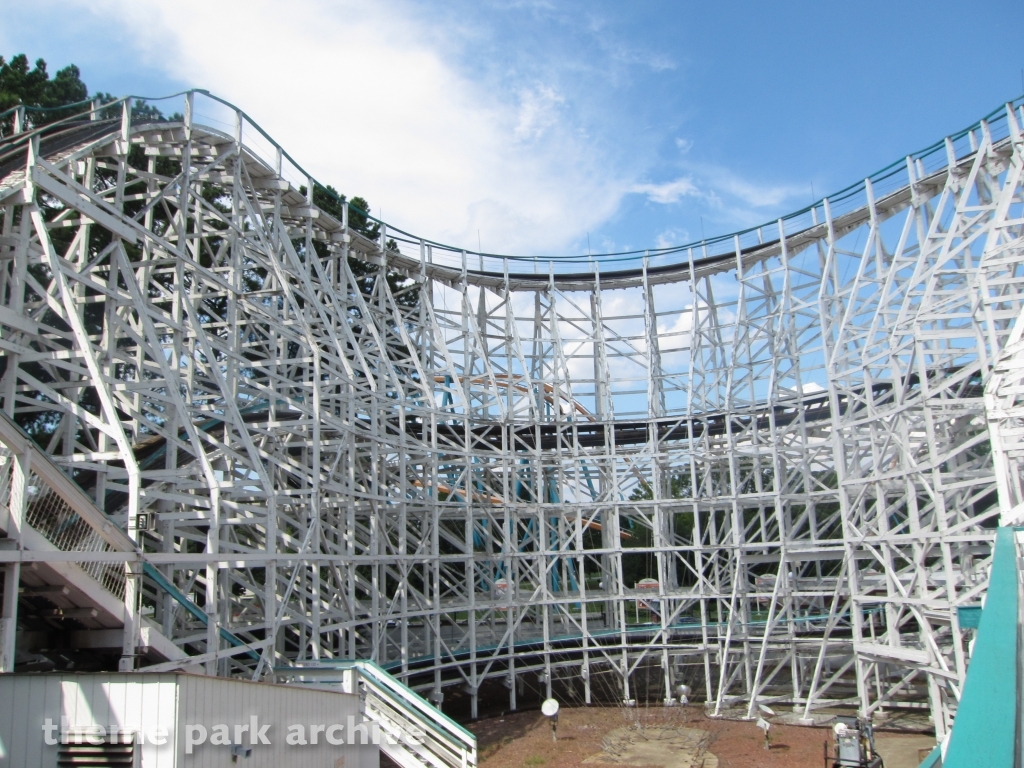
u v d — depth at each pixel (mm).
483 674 33312
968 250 26516
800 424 34656
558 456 37188
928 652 25031
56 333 18953
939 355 27969
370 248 35281
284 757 14547
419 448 32625
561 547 36594
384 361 32750
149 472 19750
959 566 30953
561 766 26328
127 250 34938
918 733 28391
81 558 14828
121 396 20297
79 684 11359
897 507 28172
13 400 18062
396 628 35750
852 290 31516
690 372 37938
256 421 29516
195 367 26531
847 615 36625
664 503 36125
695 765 25844
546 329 42625
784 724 30812
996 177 28328
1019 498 15953
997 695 4559
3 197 18094
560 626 41344
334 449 28688
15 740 11367
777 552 41250
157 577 17281
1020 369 15906
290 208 30109
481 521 43219
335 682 20062
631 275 40656
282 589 29344
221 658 20891
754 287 37438
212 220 37781
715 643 36875
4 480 14609
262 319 27234
